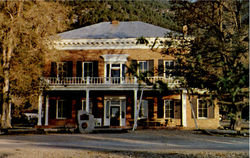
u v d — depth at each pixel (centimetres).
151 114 2872
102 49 2992
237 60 619
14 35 2358
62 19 2669
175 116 2848
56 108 2988
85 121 2312
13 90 2547
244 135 2034
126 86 2681
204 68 642
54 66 2941
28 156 1155
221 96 584
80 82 2972
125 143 1608
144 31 3180
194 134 2150
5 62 2484
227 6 2356
